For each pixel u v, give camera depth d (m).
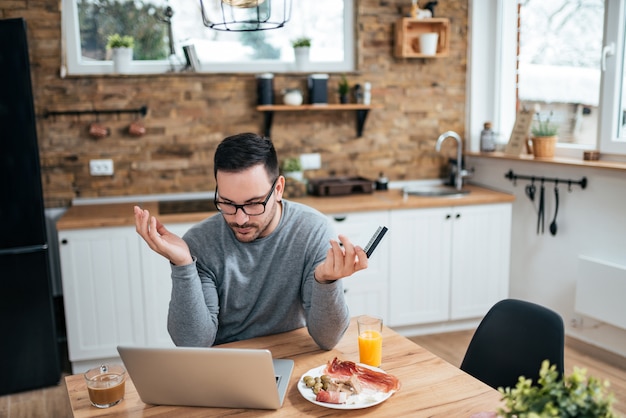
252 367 1.33
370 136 4.12
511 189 3.96
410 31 4.05
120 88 3.64
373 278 3.59
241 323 1.87
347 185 3.79
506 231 3.80
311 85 3.84
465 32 4.20
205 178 3.84
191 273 1.66
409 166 4.24
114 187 3.72
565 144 3.73
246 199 1.60
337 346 1.75
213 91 3.78
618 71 3.29
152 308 3.29
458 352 3.51
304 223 1.84
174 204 3.62
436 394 1.47
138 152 3.72
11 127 2.90
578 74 3.61
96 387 1.43
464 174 4.05
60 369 3.36
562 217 3.60
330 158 4.07
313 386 1.47
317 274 1.62
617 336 3.34
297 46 3.87
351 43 4.07
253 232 1.68
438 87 4.21
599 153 3.41
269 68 3.93
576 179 3.46
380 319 1.69
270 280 1.83
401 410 1.39
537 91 3.95
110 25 3.70
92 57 3.71
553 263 3.68
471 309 3.81
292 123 3.95
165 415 1.40
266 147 1.63
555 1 3.75
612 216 3.26
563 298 3.64
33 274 3.04
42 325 3.11
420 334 3.81
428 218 3.63
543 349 1.68
